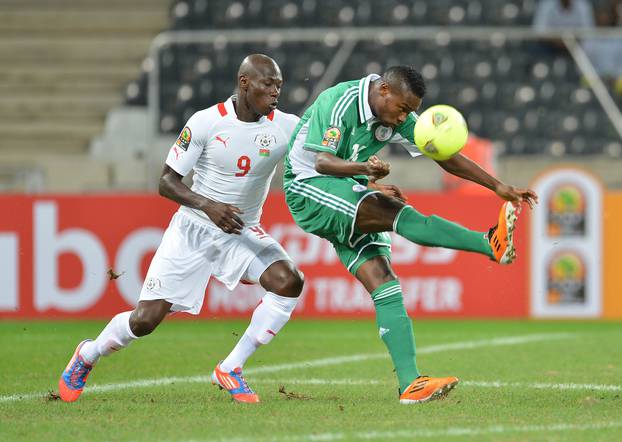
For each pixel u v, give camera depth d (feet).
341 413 67.31
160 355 106.01
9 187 174.70
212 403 72.84
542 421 63.77
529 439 57.72
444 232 68.33
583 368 95.35
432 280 147.95
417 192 146.00
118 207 144.77
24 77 223.10
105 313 144.87
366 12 222.48
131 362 99.96
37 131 210.18
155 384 84.33
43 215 144.97
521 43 206.90
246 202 76.38
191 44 203.72
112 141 192.44
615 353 107.96
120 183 180.24
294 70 200.85
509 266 147.33
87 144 209.15
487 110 201.16
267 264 74.79
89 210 144.87
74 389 74.33
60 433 60.80
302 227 74.13
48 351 109.81
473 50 208.44
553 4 203.92
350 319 147.13
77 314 144.97
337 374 91.61
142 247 144.56
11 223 144.97
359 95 71.05
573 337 124.26
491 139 198.08
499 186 68.80
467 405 70.38
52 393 75.82
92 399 75.46
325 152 69.56
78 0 238.07
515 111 200.23
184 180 151.33
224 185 75.36
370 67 204.95
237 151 74.33
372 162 67.31
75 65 227.20
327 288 147.54
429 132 67.36
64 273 144.97
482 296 147.74
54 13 235.20
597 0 215.31
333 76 200.44
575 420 64.13
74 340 120.98
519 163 173.37
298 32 185.47
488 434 59.21
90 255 144.87
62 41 229.25
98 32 234.79
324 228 72.28
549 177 146.10
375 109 70.74
